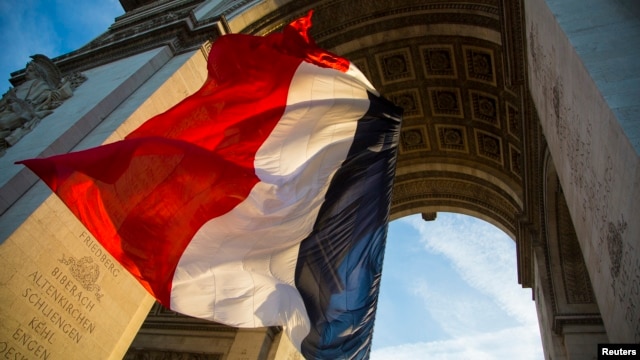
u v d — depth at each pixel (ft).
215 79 46.03
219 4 76.59
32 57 60.49
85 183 31.83
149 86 54.54
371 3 77.30
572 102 31.27
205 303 33.42
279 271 36.73
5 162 42.91
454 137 96.07
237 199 36.47
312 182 41.88
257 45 47.65
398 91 90.94
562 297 65.46
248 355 73.46
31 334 35.63
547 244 70.03
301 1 74.28
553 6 33.81
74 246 40.09
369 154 47.26
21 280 35.58
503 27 50.96
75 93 56.59
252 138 42.04
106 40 72.79
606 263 27.96
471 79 84.07
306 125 44.96
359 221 43.62
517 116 80.53
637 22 28.68
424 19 77.61
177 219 33.94
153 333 84.79
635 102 23.71
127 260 32.07
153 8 92.38
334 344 39.47
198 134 40.24
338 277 40.32
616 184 24.49
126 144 33.94
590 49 28.25
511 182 90.17
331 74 48.96
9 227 36.24
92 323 40.63
